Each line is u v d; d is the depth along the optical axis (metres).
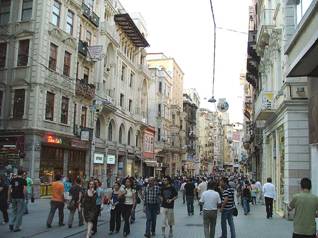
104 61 39.22
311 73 12.27
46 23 28.70
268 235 13.53
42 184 27.58
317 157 14.73
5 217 15.12
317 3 9.80
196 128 95.81
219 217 19.48
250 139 51.44
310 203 7.23
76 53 32.91
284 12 19.56
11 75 28.53
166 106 67.50
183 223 16.91
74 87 32.41
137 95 51.00
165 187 13.12
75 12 32.84
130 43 48.19
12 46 28.86
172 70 73.00
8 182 16.25
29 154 26.89
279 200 22.28
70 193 14.87
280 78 22.20
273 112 23.20
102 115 38.94
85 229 14.12
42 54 28.20
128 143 48.31
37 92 27.66
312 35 10.46
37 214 18.28
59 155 30.55
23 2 29.16
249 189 21.66
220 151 139.00
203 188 21.12
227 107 25.08
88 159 34.88
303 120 18.91
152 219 13.18
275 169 24.53
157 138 63.50
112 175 40.88
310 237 7.14
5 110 28.22
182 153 76.94
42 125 28.05
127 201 13.23
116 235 13.23
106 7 40.53
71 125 32.03
